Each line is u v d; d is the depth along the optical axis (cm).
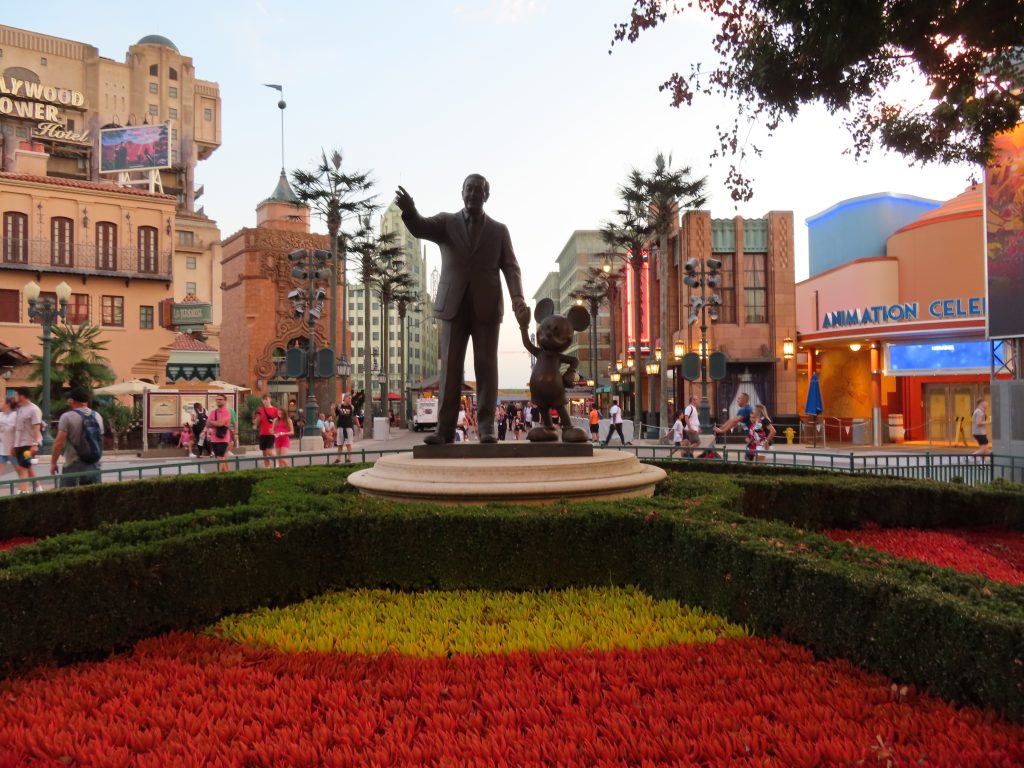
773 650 360
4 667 335
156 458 2109
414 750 257
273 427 1530
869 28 650
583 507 522
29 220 3142
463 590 490
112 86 7594
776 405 3108
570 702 303
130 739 271
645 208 3256
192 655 367
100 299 3291
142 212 3394
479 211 723
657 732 273
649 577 481
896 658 313
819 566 359
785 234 3141
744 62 785
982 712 275
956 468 1142
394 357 11325
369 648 374
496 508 521
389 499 609
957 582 331
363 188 3206
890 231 3531
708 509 515
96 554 380
